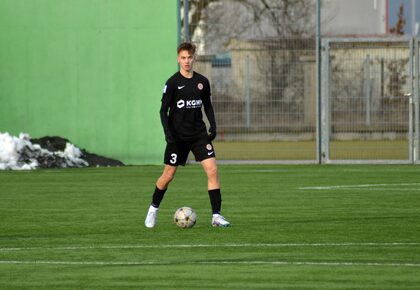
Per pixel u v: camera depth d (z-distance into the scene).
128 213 48.31
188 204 52.34
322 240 38.25
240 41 81.12
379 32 96.94
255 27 80.94
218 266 32.09
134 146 82.50
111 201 54.19
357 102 81.75
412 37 80.31
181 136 41.72
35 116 82.69
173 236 39.66
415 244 37.03
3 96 82.62
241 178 69.00
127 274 30.75
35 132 82.75
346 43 83.44
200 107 41.91
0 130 82.88
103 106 82.50
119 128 82.44
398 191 58.97
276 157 87.19
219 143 85.56
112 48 82.31
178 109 41.62
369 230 41.28
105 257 34.19
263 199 54.75
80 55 82.38
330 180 66.94
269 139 81.62
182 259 33.59
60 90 82.62
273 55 81.12
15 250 36.00
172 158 41.84
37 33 82.38
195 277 30.16
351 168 77.62
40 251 35.72
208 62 81.19
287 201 53.59
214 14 81.00
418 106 80.94
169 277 30.20
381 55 81.31
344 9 95.19
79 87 82.50
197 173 73.06
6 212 49.00
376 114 81.88
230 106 81.44
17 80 82.62
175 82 41.41
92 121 82.56
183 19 82.69
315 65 81.25
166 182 42.16
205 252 35.19
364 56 81.38
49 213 48.50
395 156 86.56
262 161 82.50
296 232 40.72
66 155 80.31
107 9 82.19
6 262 33.16
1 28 82.44
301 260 33.25
